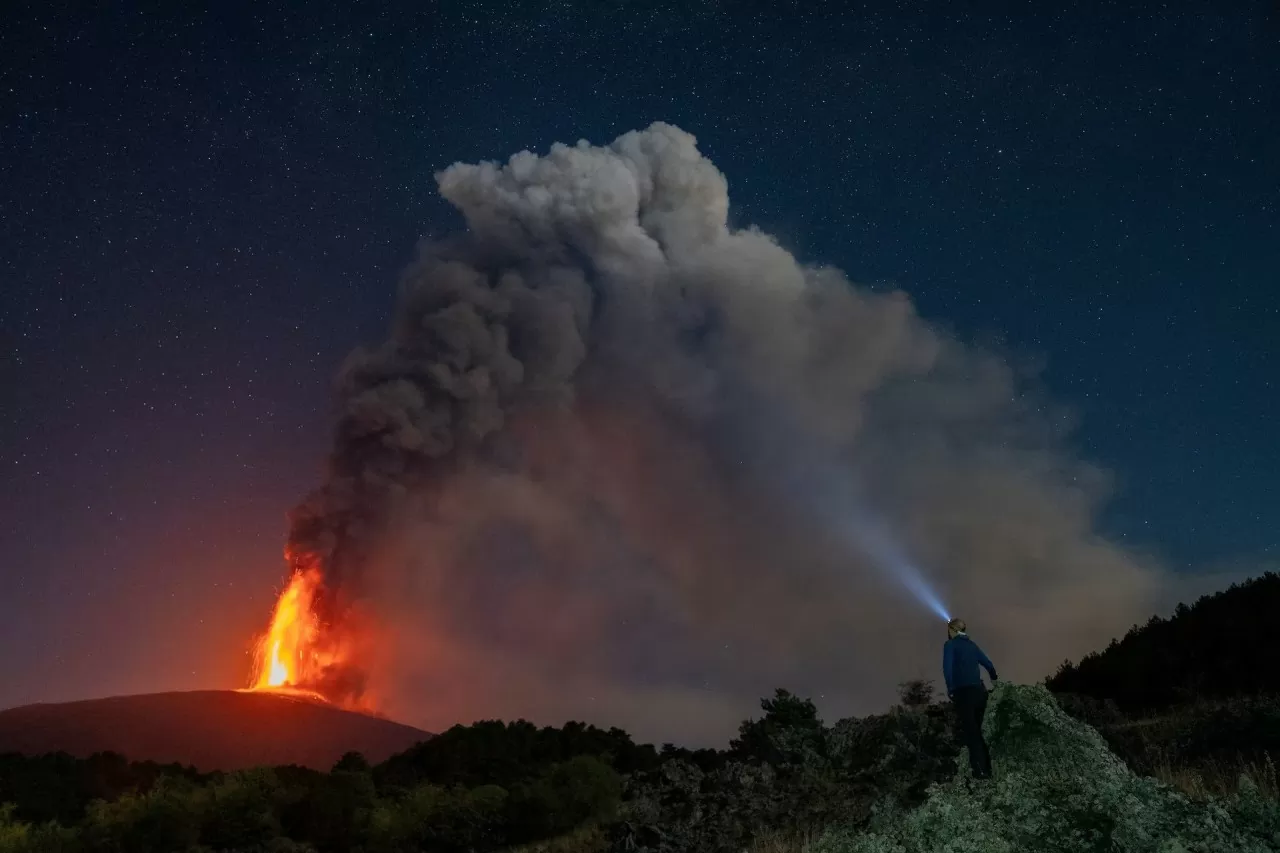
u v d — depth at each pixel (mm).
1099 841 6121
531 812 19781
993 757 8102
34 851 18656
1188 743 11789
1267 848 5902
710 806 16422
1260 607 17531
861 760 14555
